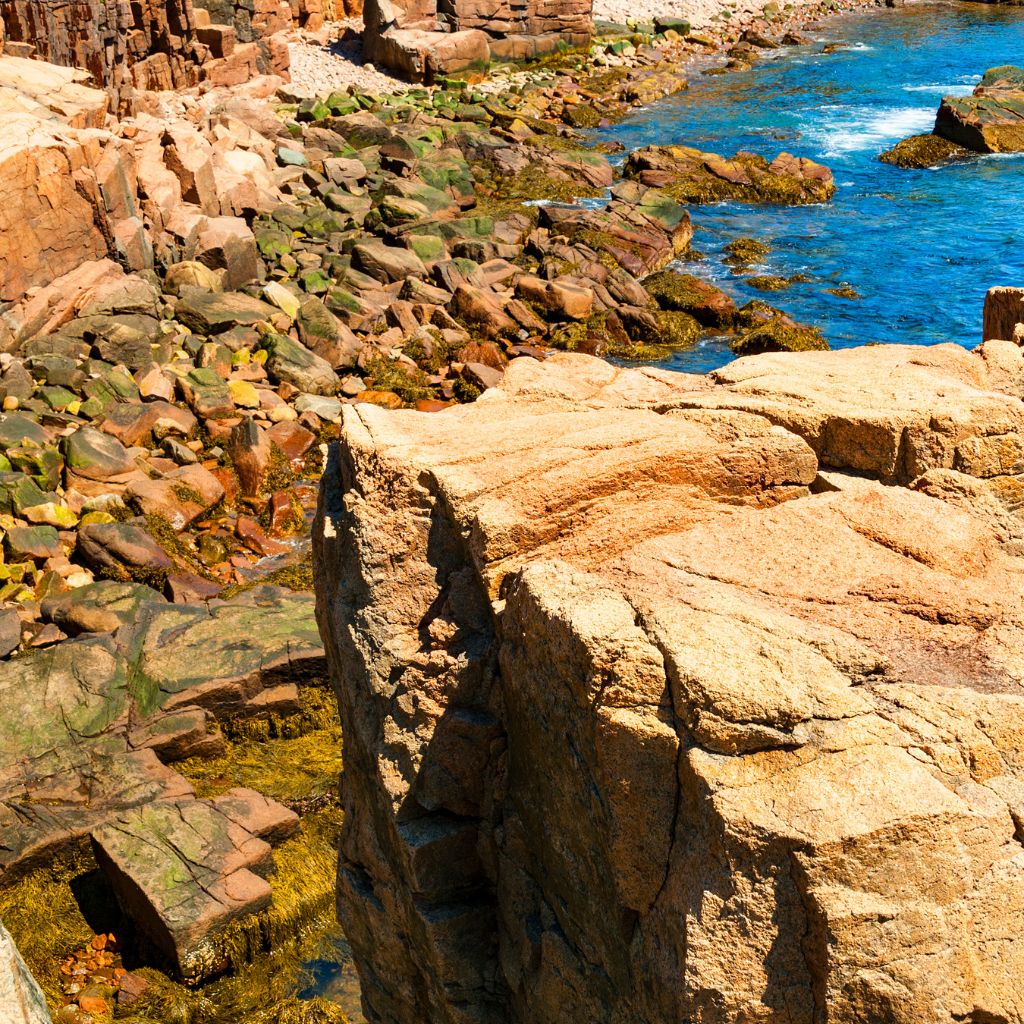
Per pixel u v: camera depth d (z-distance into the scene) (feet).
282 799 45.21
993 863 17.07
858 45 196.85
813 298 96.84
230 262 91.09
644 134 146.30
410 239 101.65
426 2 165.07
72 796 43.57
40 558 59.31
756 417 25.80
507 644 22.24
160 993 38.52
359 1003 38.65
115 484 65.51
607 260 102.12
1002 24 211.20
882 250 107.04
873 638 20.17
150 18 123.24
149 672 48.24
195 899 39.32
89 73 99.60
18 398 71.51
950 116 136.77
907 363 30.01
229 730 48.39
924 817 16.81
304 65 156.46
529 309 93.35
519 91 157.69
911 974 16.49
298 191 112.57
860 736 17.76
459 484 24.23
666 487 24.32
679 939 17.58
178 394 76.02
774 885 16.97
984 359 30.09
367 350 84.99
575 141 142.41
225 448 70.90
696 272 103.91
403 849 24.17
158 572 59.52
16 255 75.82
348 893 28.32
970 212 115.96
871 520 23.30
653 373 31.58
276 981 39.34
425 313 90.02
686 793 18.01
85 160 81.46
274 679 49.11
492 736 23.45
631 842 18.67
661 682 18.61
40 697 46.80
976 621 20.62
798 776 17.39
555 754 20.84
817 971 16.78
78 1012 37.81
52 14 100.48
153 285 86.22
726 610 20.03
